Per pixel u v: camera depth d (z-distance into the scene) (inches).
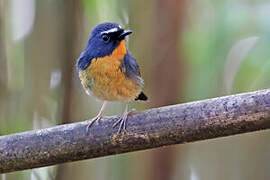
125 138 297.6
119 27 369.7
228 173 500.1
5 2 450.3
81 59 376.8
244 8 436.5
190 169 495.8
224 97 288.4
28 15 464.1
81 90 463.8
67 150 301.9
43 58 446.0
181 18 469.1
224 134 287.9
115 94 374.0
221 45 445.1
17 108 440.8
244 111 279.1
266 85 439.2
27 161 303.0
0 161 302.5
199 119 286.2
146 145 299.3
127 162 454.9
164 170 447.5
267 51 426.9
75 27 451.5
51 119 455.2
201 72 458.9
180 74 463.5
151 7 475.2
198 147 506.3
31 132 305.1
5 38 444.1
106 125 300.8
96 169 458.0
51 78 450.9
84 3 456.4
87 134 300.8
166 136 292.7
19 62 461.4
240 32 438.0
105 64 365.1
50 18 446.0
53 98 454.9
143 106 469.1
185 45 463.5
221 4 442.9
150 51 469.1
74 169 457.1
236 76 449.4
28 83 445.7
